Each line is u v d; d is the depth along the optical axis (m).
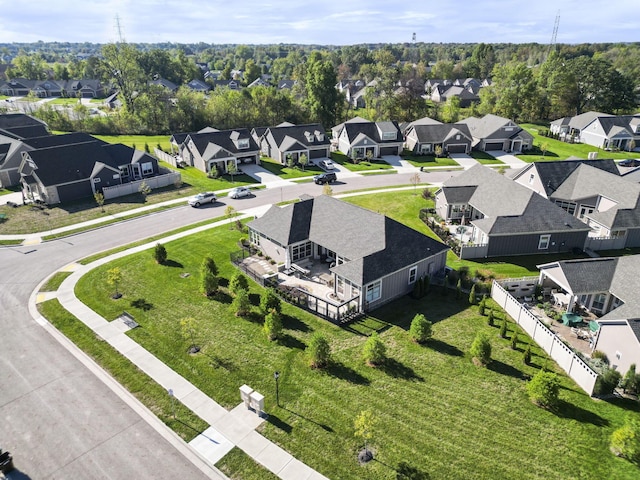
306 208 39.19
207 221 48.25
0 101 129.25
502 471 18.61
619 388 23.36
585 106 115.00
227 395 23.05
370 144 76.50
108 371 24.78
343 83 171.12
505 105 106.69
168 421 21.38
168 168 68.06
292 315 30.58
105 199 54.97
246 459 19.27
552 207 41.56
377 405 22.30
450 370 25.02
